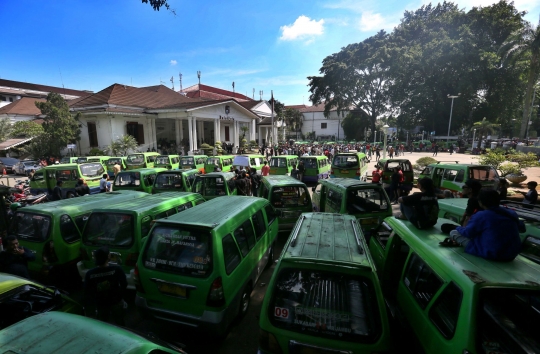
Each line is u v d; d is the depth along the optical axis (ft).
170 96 137.69
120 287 12.70
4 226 22.59
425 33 142.31
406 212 13.52
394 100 150.92
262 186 29.60
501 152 54.75
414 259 11.44
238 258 14.07
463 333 7.68
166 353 8.02
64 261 17.24
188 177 35.81
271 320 9.59
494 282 8.03
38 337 7.18
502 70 125.29
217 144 116.16
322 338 9.13
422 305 9.89
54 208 18.15
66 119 87.86
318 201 30.01
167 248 13.08
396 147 120.47
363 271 9.42
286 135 251.39
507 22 132.57
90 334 7.38
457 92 135.44
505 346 7.62
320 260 9.70
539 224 14.29
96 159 68.54
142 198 19.94
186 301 12.32
